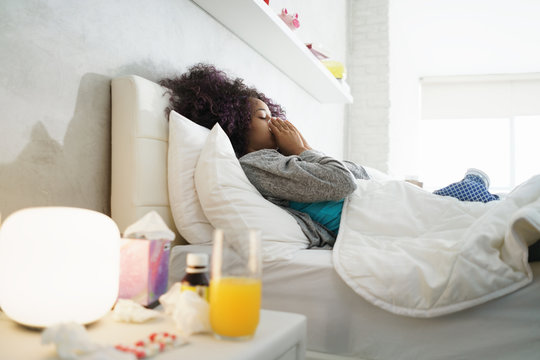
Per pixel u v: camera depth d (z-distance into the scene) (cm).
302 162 139
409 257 108
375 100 423
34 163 108
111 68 133
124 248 87
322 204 148
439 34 535
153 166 129
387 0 425
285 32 207
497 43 559
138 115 125
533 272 99
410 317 102
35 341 66
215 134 135
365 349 105
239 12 187
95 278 72
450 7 465
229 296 66
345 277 107
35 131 108
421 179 668
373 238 131
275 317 81
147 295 85
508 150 684
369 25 429
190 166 133
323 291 111
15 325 74
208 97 149
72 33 119
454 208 133
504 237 103
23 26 105
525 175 681
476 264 99
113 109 129
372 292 104
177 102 146
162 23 158
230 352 62
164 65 159
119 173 126
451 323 99
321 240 144
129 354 57
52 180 113
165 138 135
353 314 107
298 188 138
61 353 56
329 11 372
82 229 71
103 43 130
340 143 405
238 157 166
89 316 71
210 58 191
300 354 79
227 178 129
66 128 117
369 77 426
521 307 96
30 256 68
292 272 115
